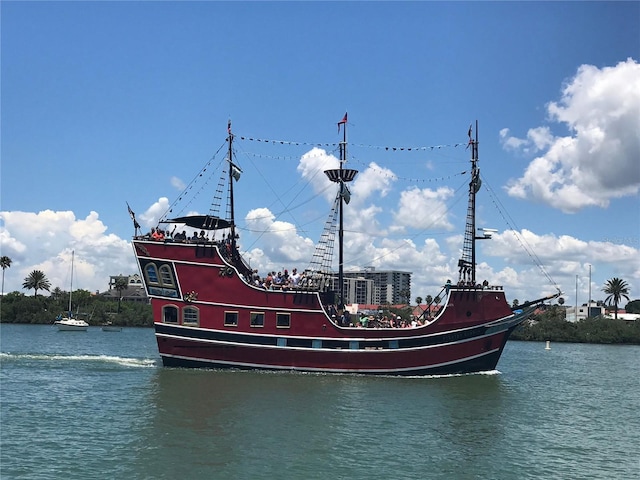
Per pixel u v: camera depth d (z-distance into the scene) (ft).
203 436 95.40
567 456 91.86
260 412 113.09
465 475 81.05
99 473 76.64
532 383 171.94
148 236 162.50
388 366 163.43
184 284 160.15
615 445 99.60
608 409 133.90
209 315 160.25
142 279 160.97
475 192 180.14
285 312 161.27
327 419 109.50
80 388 134.00
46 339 329.31
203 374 154.40
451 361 168.14
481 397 139.64
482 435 103.14
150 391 130.72
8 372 157.79
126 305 574.15
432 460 87.15
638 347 442.09
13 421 102.63
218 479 75.92
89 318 523.29
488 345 172.45
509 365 239.71
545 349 378.94
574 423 116.26
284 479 76.64
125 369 163.43
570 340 488.44
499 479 79.87
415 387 148.15
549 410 128.67
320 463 83.56
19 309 530.27
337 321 172.04
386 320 178.81
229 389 134.62
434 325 166.09
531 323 508.53
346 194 183.62
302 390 136.36
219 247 163.63
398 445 94.22
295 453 87.86
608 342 479.82
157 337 161.17
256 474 78.18
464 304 169.17
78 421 103.50
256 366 160.97
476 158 180.34
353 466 82.84
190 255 160.25
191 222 172.35
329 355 162.20
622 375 211.41
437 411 120.98
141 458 83.35
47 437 92.79
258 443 92.27
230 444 91.35
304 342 161.68
